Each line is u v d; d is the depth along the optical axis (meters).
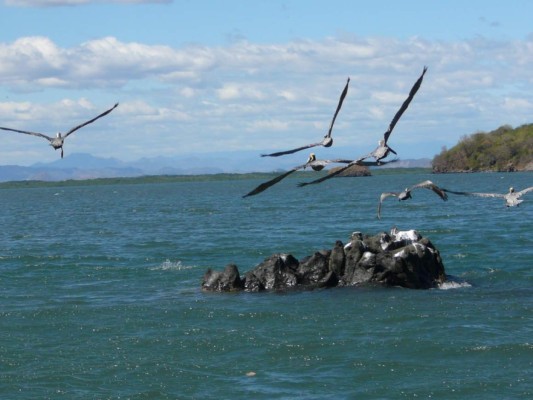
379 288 47.56
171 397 30.80
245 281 49.03
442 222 92.19
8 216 141.75
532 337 36.22
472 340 36.00
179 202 176.12
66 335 39.12
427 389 30.62
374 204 132.75
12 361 35.09
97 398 30.88
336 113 15.52
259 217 111.38
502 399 29.50
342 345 36.00
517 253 61.84
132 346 36.94
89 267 61.47
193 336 38.06
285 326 39.34
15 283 54.94
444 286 48.56
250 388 31.42
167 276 56.25
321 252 50.09
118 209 153.50
